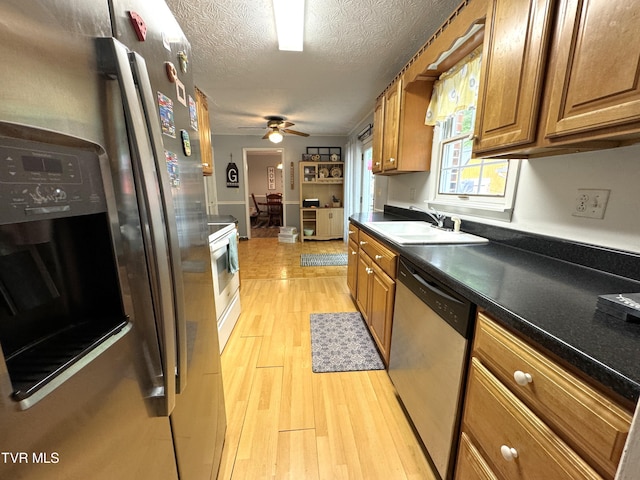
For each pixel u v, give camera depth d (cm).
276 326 236
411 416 130
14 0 34
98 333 50
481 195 172
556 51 80
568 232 115
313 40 195
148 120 58
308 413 146
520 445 68
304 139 582
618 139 87
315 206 582
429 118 211
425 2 155
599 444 51
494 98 106
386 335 167
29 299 45
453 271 101
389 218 279
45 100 38
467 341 89
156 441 64
